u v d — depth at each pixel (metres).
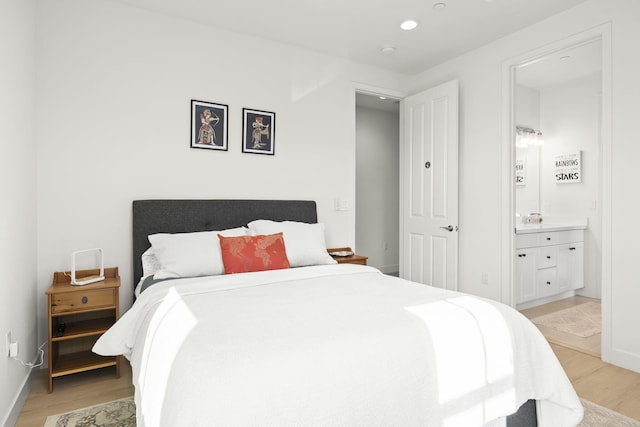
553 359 1.59
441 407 1.27
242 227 2.92
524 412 1.58
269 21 2.91
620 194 2.43
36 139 2.37
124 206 2.66
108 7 2.60
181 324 1.39
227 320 1.42
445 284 3.59
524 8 2.71
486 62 3.32
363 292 1.88
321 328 1.32
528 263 3.80
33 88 2.29
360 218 5.51
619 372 2.36
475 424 1.35
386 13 2.79
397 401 1.19
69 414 1.88
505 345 1.48
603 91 2.51
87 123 2.54
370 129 5.60
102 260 2.42
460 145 3.56
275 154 3.28
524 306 3.93
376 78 3.87
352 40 3.25
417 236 3.91
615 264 2.45
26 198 2.10
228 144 3.06
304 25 2.98
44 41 2.41
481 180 3.37
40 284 2.40
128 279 2.67
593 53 3.64
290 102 3.36
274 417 0.98
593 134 4.32
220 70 3.02
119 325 1.82
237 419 0.94
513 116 3.17
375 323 1.38
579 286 4.38
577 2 2.63
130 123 2.68
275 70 3.28
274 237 2.62
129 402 2.01
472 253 3.45
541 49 2.90
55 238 2.44
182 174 2.87
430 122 3.73
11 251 1.80
